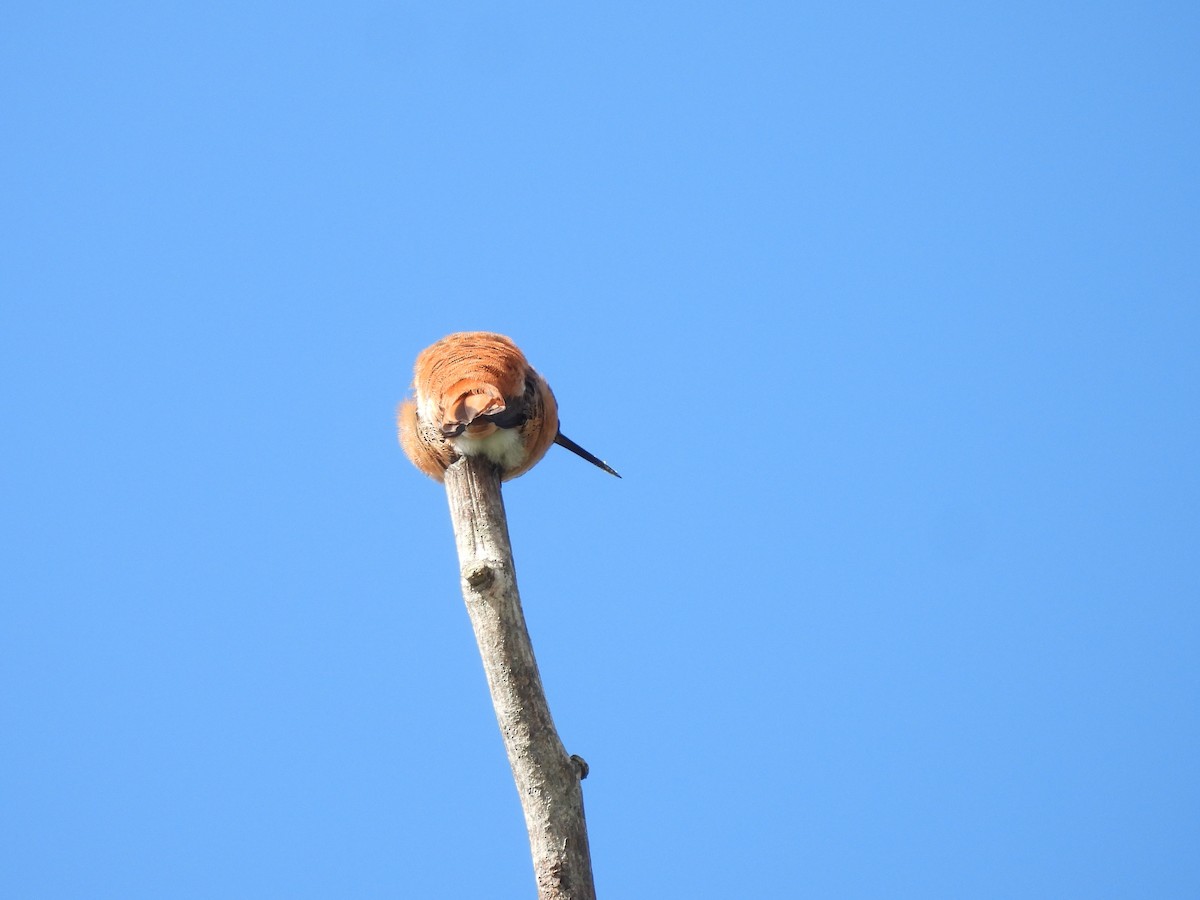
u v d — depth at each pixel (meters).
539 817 12.14
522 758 12.29
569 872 11.99
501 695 12.48
